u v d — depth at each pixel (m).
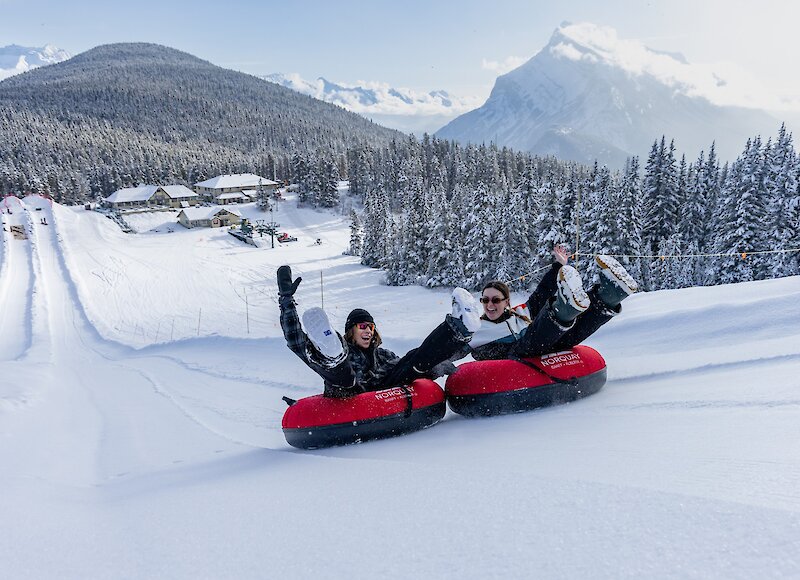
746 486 1.33
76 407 9.21
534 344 3.98
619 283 3.71
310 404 3.93
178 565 1.36
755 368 3.86
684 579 0.89
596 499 1.34
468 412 4.07
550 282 4.76
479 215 42.41
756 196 30.53
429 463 2.34
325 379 3.91
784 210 29.22
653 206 39.78
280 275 3.62
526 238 40.12
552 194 38.12
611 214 33.44
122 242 77.94
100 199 121.31
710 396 3.08
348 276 56.53
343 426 3.74
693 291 8.21
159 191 114.31
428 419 3.96
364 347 4.24
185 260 66.00
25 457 4.49
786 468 1.47
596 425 2.88
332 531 1.48
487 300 4.66
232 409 7.59
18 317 40.22
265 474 2.90
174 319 39.84
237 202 120.31
